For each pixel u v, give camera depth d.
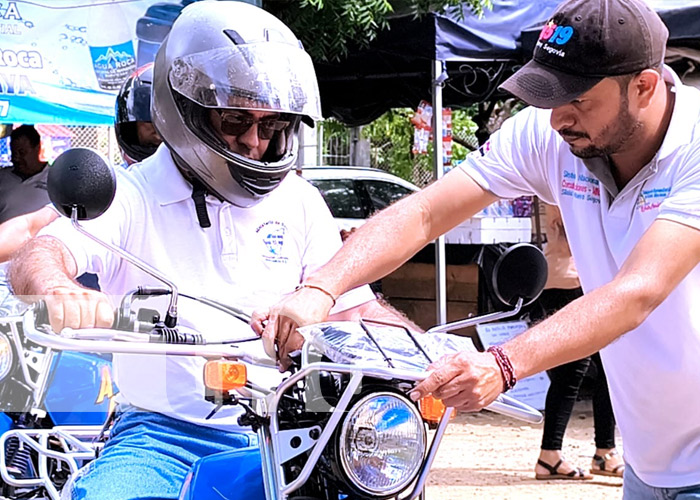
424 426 2.17
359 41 8.88
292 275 3.30
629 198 2.76
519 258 2.65
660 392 2.79
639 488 2.99
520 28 8.88
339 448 2.10
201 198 3.18
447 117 9.64
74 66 7.54
